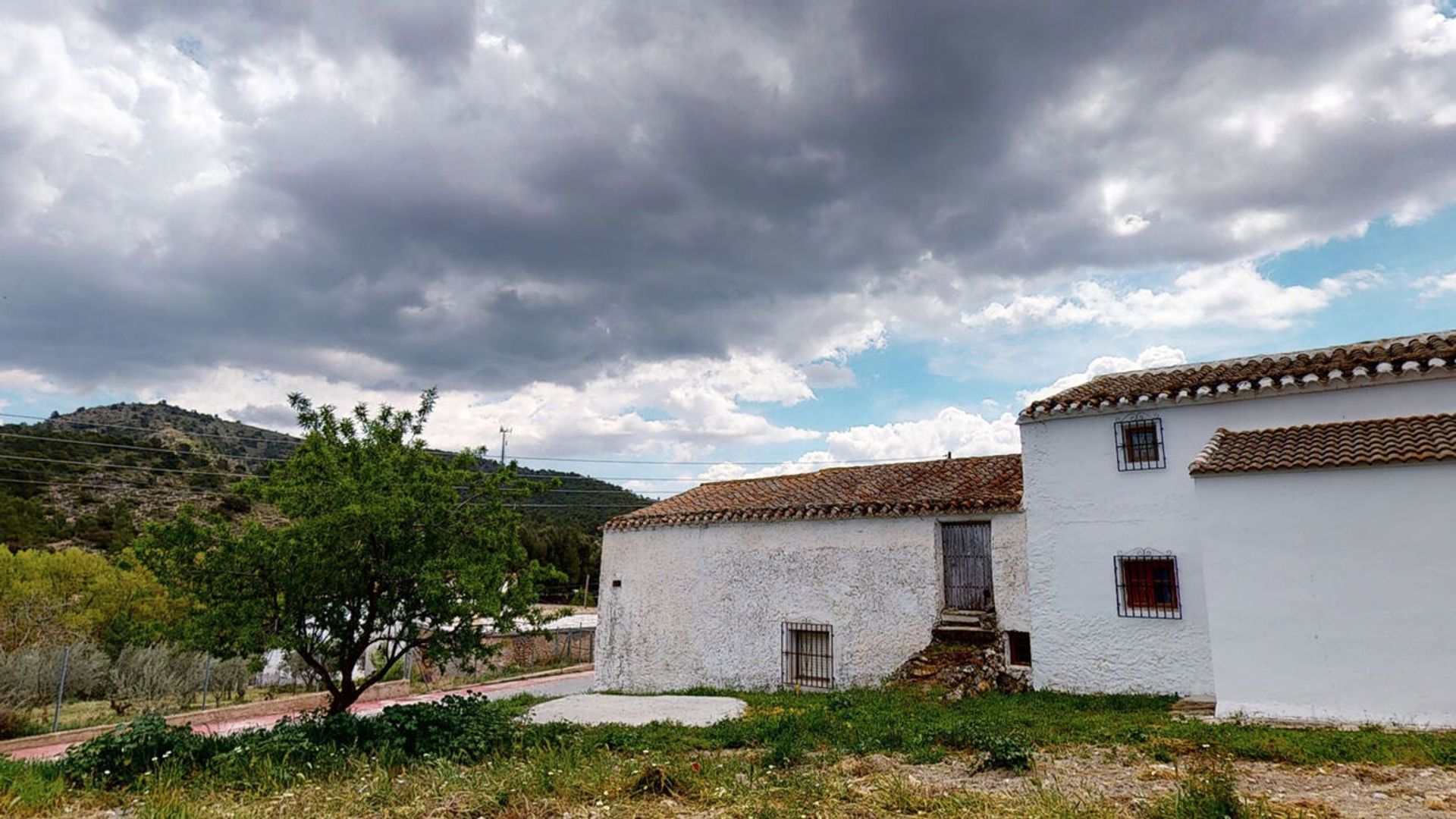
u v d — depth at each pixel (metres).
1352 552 9.80
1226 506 10.68
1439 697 9.07
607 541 20.34
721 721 11.52
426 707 10.48
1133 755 8.08
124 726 9.26
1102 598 13.35
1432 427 10.35
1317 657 9.81
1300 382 11.96
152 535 10.44
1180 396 12.87
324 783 7.98
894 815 6.19
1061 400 14.39
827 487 18.89
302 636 10.95
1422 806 5.95
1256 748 7.86
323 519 9.99
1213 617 10.54
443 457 11.95
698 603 18.38
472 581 10.55
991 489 15.75
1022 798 6.46
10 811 7.20
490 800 6.88
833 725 10.31
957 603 15.51
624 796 6.97
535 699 17.02
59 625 25.69
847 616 16.31
